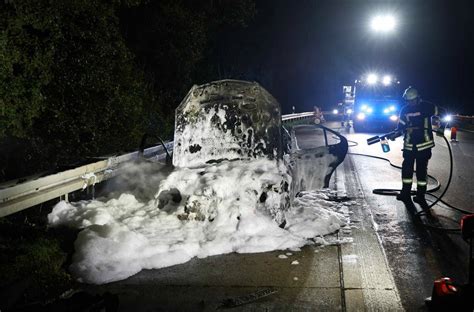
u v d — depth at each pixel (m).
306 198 9.05
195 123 8.09
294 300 4.88
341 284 5.26
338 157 9.46
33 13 8.59
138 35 18.31
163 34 18.72
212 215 6.77
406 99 8.98
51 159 10.43
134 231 6.56
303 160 9.18
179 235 6.50
